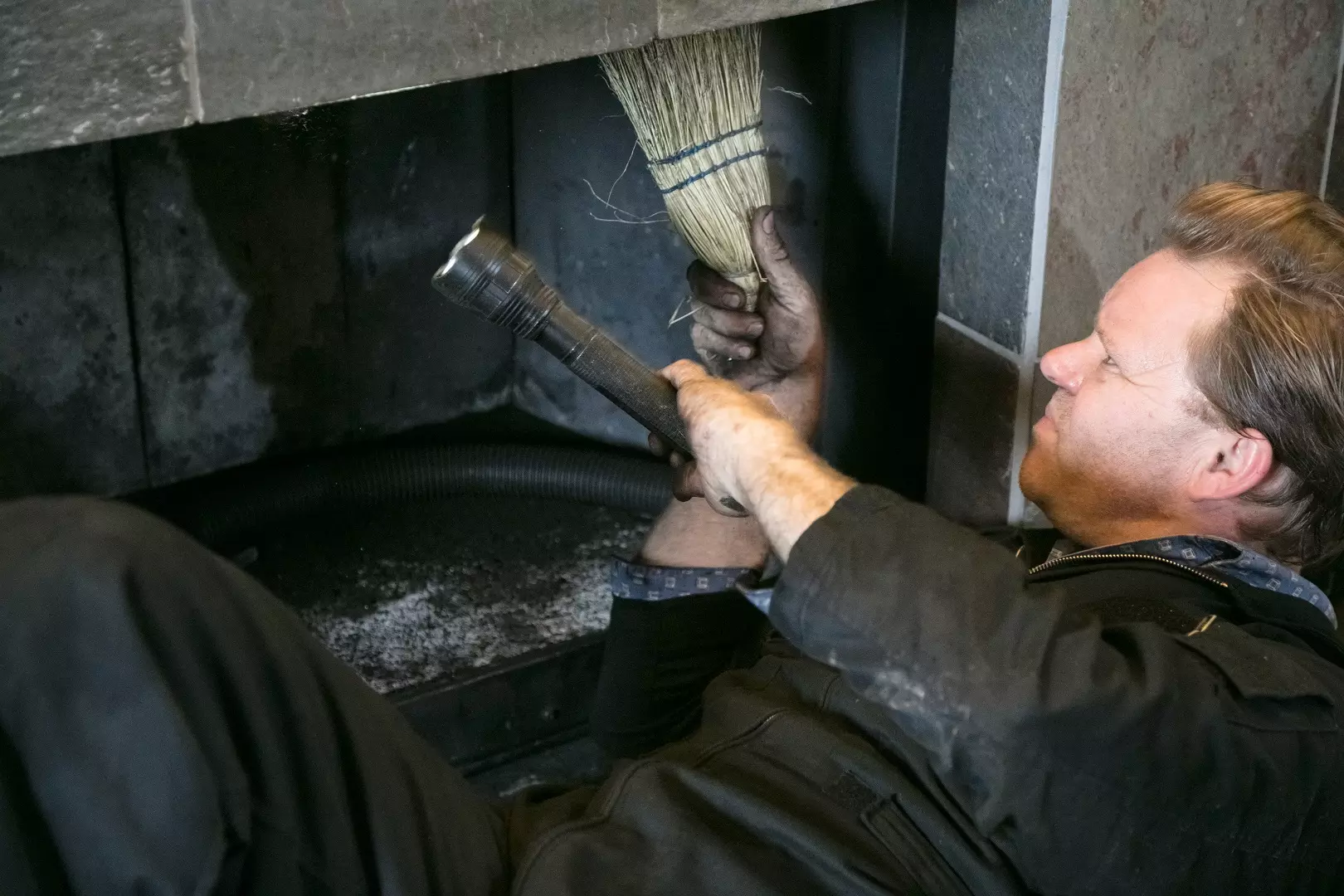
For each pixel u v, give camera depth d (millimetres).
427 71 1154
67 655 819
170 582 853
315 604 1788
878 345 1817
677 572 1480
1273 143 1742
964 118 1688
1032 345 1679
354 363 2029
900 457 1877
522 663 1654
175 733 824
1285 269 1104
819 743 1113
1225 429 1132
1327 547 1207
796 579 962
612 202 1964
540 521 1997
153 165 1765
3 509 854
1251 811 979
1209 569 1144
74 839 830
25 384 1760
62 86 989
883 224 1754
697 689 1466
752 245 1470
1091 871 968
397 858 953
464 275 1137
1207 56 1641
